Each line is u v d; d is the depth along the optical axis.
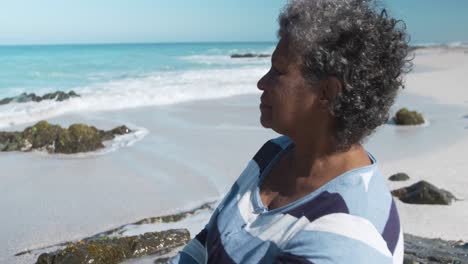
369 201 1.17
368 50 1.17
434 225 7.39
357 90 1.18
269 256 1.25
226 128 15.60
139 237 6.49
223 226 1.45
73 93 22.02
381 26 1.19
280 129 1.33
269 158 1.54
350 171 1.22
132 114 18.22
